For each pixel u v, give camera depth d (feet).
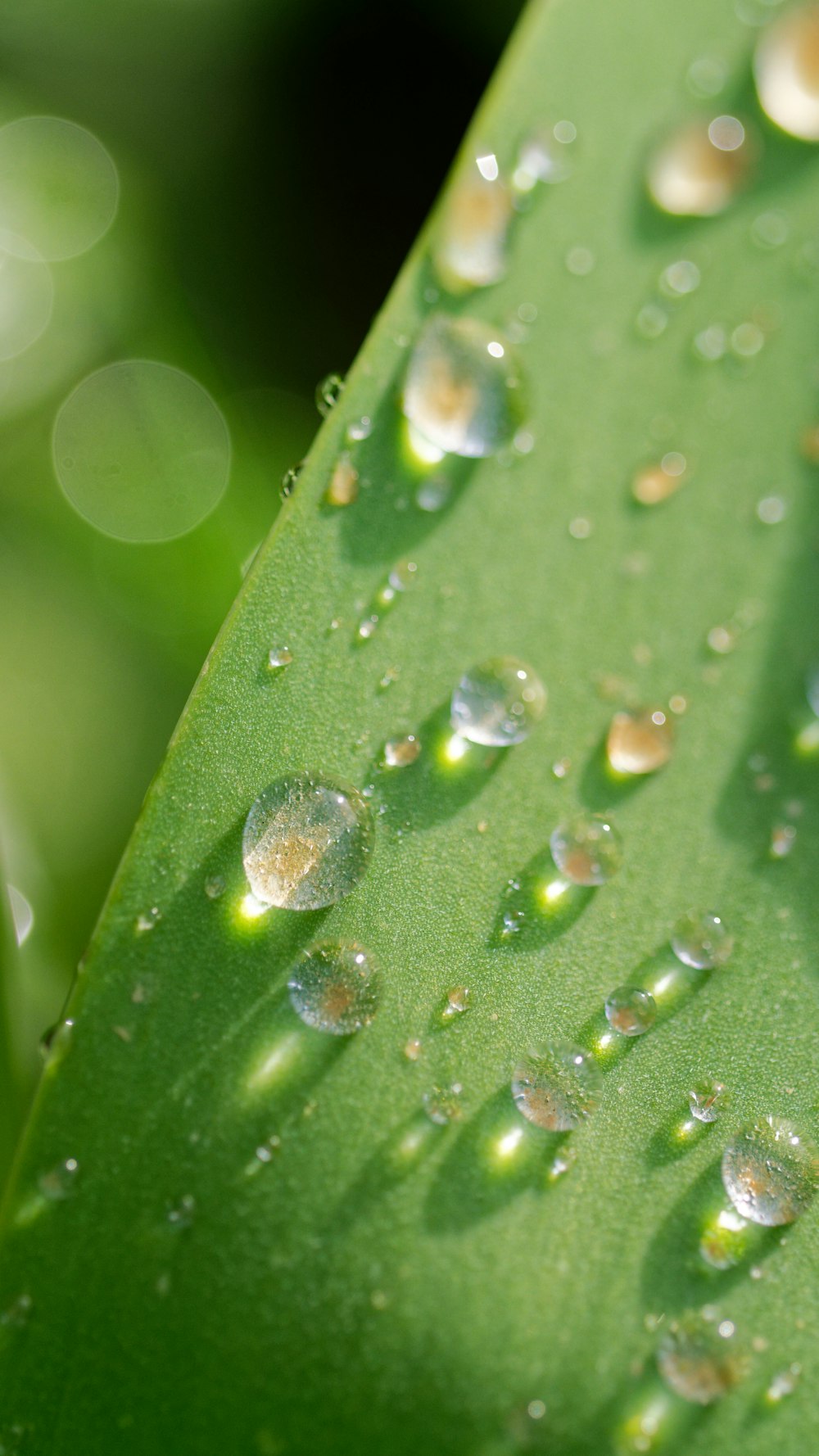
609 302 0.35
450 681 0.35
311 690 0.34
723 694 0.35
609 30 0.35
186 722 0.34
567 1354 0.34
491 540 0.35
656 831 0.35
